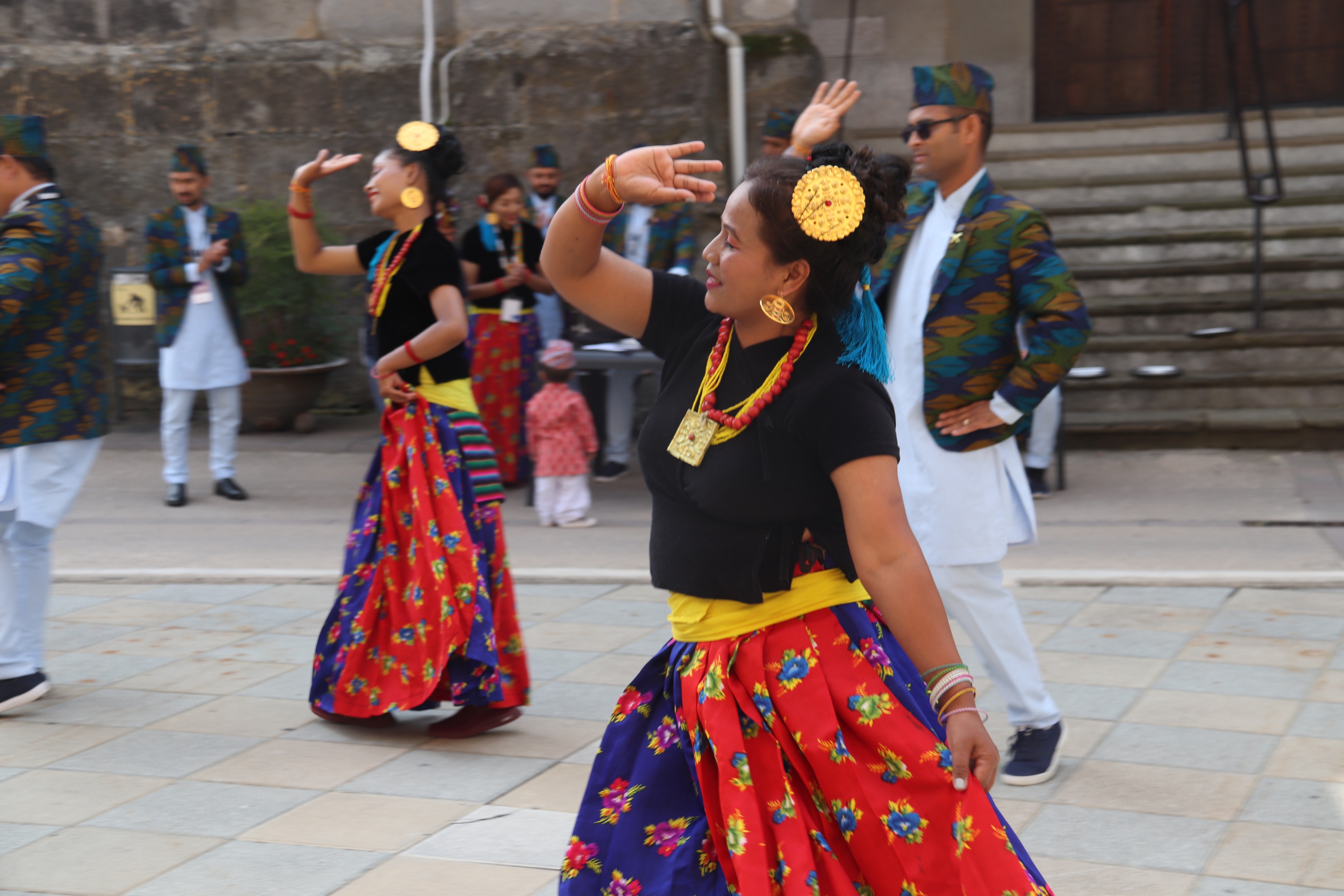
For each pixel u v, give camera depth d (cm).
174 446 788
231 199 1045
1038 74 1253
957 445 360
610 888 223
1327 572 573
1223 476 788
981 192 366
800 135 303
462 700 406
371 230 1033
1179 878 313
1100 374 895
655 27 976
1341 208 996
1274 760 385
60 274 430
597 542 688
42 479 439
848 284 208
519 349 827
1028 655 374
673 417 218
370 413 1065
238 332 802
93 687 473
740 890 204
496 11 1004
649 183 212
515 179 815
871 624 218
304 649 518
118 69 1044
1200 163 1080
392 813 360
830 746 207
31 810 364
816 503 209
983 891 199
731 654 214
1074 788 368
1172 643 497
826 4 1218
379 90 1020
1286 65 1217
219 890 313
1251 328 923
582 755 404
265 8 1038
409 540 411
